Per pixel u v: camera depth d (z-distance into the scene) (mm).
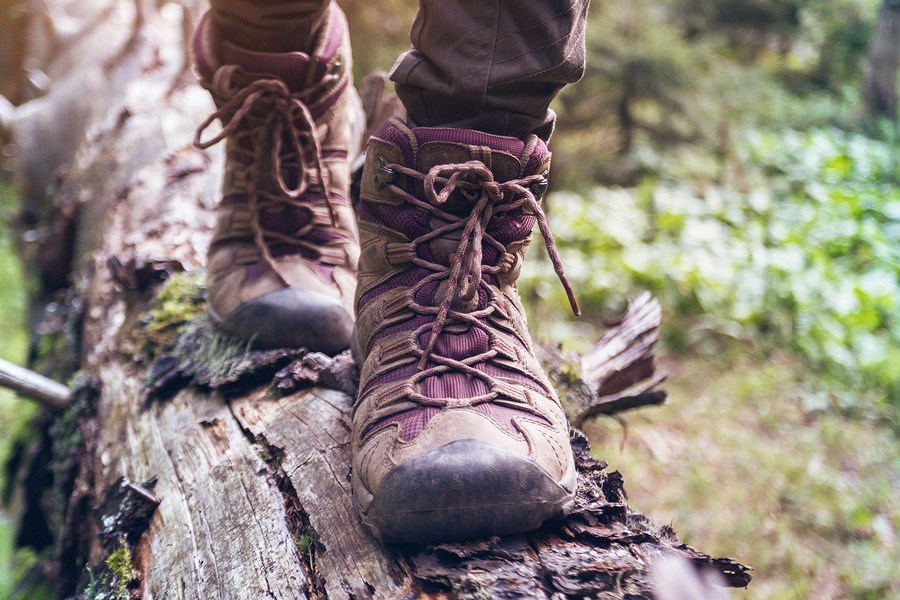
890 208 5211
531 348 1128
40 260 2619
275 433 1275
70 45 3508
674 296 4078
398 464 923
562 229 4492
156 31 3381
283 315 1395
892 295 4215
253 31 1337
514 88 1042
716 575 935
